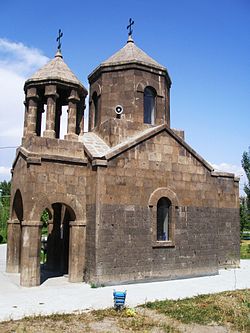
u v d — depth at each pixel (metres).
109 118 18.89
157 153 17.02
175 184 17.31
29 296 12.91
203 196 18.09
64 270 18.27
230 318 10.28
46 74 16.92
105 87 19.52
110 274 14.88
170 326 9.51
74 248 15.56
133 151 16.38
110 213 15.34
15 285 14.83
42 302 12.05
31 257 14.65
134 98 18.81
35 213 14.97
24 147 16.64
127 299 12.52
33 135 16.39
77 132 17.91
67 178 15.92
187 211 17.44
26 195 14.98
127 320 10.04
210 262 17.73
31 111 16.94
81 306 11.53
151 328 9.38
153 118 19.45
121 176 15.88
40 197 15.16
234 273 18.69
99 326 9.50
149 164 16.69
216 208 18.48
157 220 16.84
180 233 17.02
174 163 17.45
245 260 25.05
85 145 16.88
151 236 16.14
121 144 17.09
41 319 10.05
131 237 15.62
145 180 16.45
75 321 9.91
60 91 18.14
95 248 14.83
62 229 19.30
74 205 15.88
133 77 19.02
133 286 14.79
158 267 16.08
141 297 12.84
